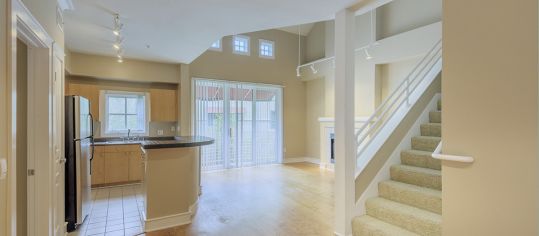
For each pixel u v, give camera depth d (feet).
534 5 4.43
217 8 9.71
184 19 10.84
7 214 4.76
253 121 24.32
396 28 18.37
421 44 15.90
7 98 4.75
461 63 5.50
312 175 20.44
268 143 25.21
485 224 5.08
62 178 9.24
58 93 8.86
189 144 10.94
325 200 14.19
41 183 7.49
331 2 8.74
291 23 11.25
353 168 9.35
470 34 5.33
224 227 10.65
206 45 14.76
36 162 7.46
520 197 4.61
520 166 4.61
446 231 5.77
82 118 10.91
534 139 4.45
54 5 8.29
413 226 8.11
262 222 11.18
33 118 7.46
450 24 5.69
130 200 14.19
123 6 9.67
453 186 5.65
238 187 16.87
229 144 23.02
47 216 7.53
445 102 5.80
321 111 25.08
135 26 11.73
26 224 7.49
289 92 26.22
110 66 17.40
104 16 10.61
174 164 10.88
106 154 16.87
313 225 10.87
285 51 25.98
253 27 11.80
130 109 19.19
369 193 9.87
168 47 15.16
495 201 4.94
